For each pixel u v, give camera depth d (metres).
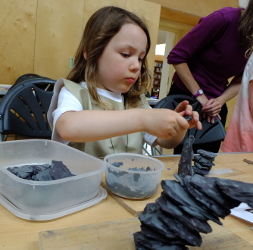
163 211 0.37
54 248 0.38
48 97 1.08
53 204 0.49
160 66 6.41
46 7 2.73
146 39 0.85
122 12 0.86
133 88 1.06
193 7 3.77
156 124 0.59
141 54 0.85
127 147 0.98
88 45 0.89
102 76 0.88
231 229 0.50
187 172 0.73
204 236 0.45
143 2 3.17
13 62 2.71
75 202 0.52
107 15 0.85
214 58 1.36
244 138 1.33
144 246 0.38
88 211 0.52
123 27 0.81
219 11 1.29
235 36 1.30
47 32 2.79
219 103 1.30
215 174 0.81
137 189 0.57
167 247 0.37
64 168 0.59
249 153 1.13
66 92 0.84
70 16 2.85
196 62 1.44
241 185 0.33
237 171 0.85
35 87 1.06
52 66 2.88
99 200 0.56
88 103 0.87
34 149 0.73
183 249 0.37
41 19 2.73
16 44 2.68
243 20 1.24
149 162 0.73
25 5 2.63
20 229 0.43
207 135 1.26
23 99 1.02
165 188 0.37
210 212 0.34
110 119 0.62
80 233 0.42
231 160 0.99
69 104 0.79
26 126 1.02
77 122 0.64
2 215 0.47
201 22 1.32
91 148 0.92
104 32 0.82
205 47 1.37
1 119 0.94
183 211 0.35
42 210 0.48
